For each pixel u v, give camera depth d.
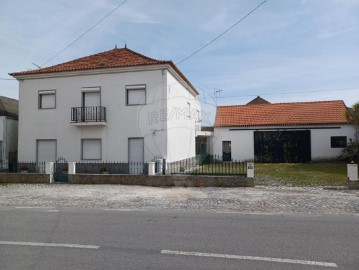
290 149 25.86
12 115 23.81
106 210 8.69
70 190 12.65
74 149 19.05
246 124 26.94
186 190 12.34
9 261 4.58
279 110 28.23
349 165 12.07
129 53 20.52
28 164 19.23
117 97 18.47
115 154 18.41
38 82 19.72
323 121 25.23
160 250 5.06
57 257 4.75
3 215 8.02
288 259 4.61
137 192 11.98
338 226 6.64
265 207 8.98
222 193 11.45
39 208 9.06
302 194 11.00
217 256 4.75
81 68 18.75
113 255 4.82
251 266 4.34
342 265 4.38
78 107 18.84
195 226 6.70
